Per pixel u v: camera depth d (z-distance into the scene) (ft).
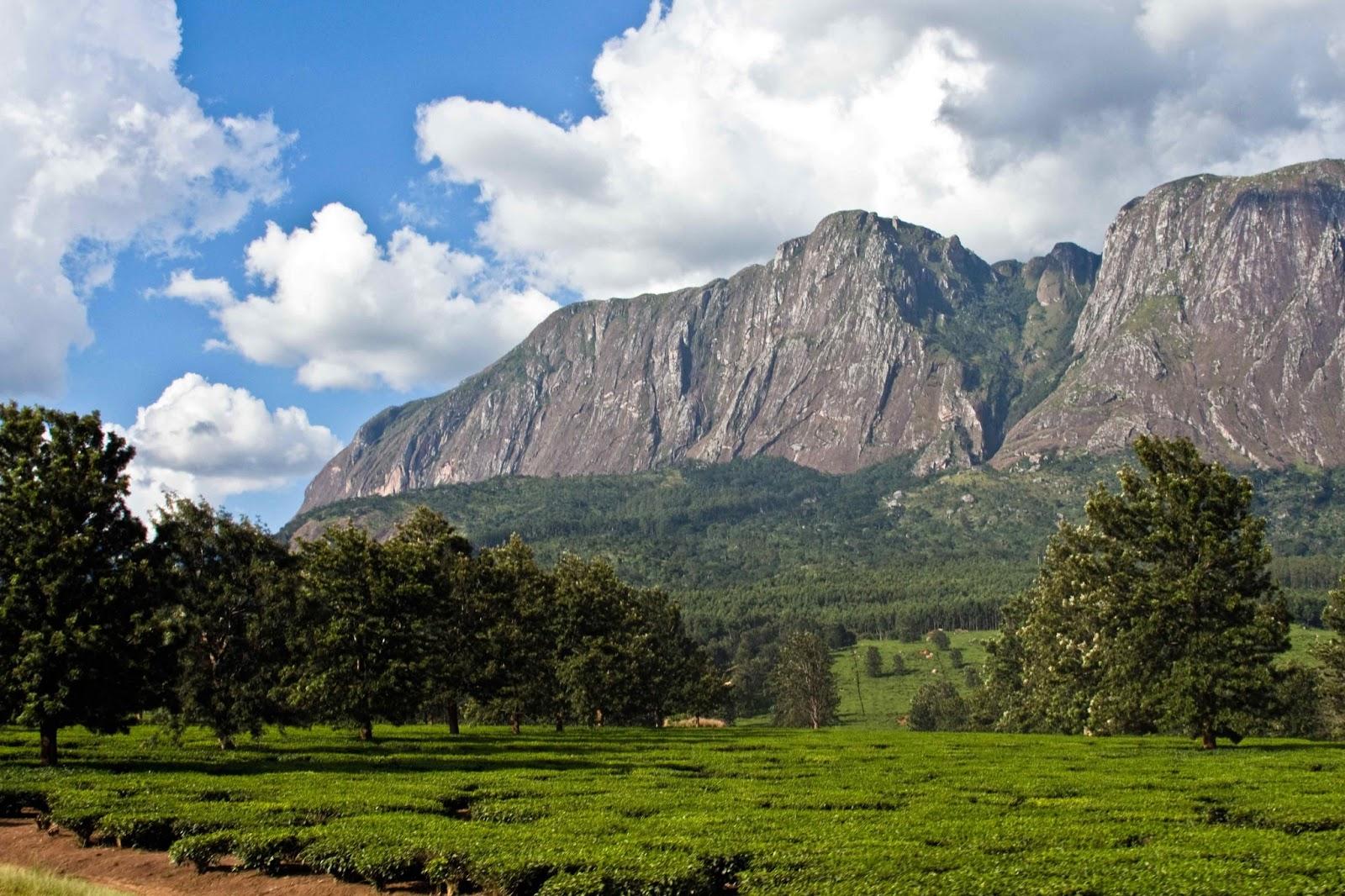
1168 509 238.07
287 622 231.91
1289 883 71.87
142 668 170.19
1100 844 92.58
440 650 273.33
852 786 146.51
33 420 176.45
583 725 412.36
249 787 136.98
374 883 90.12
